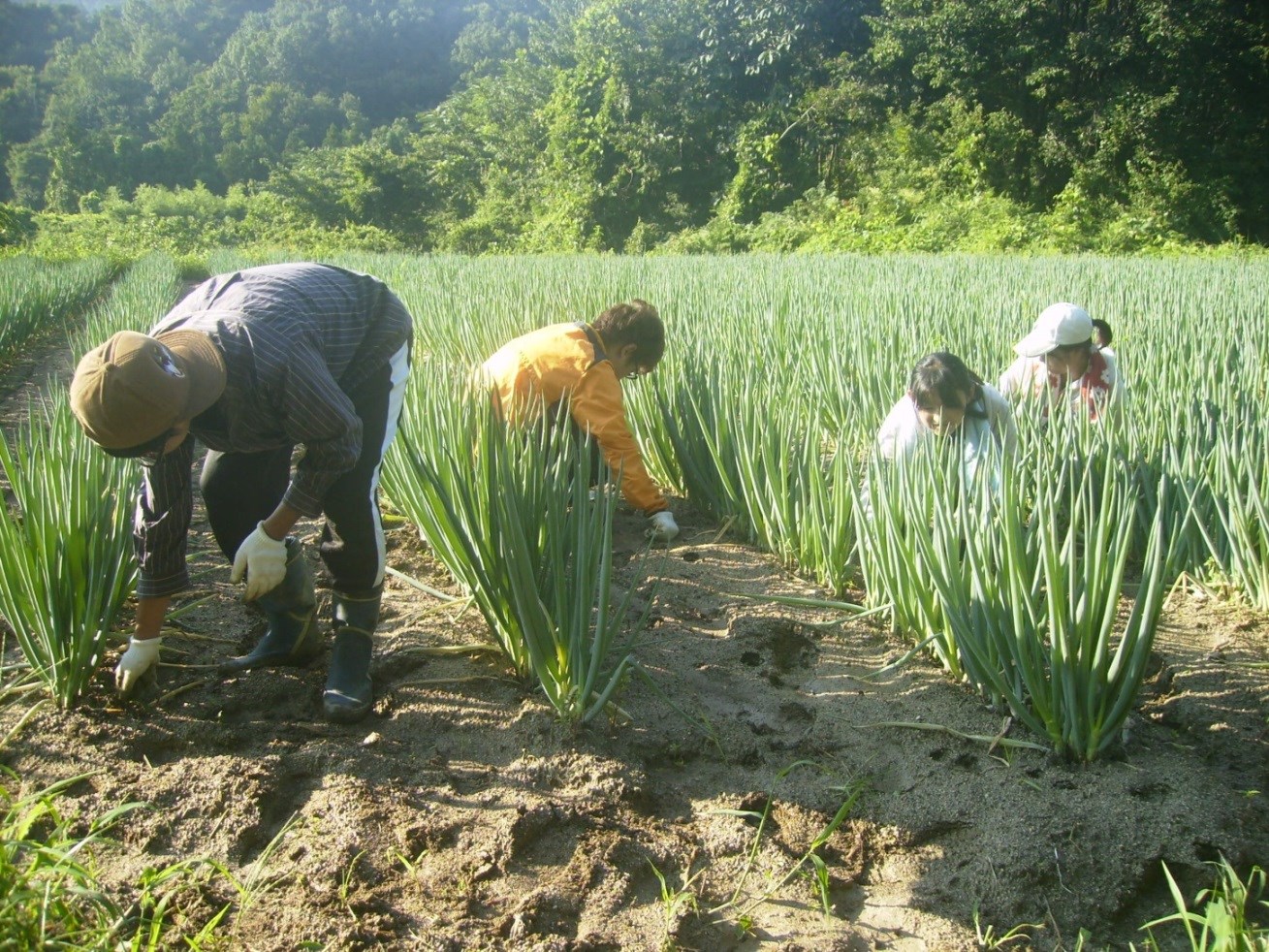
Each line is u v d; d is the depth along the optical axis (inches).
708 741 115.1
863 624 143.1
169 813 97.7
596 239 1314.0
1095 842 98.7
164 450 92.7
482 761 109.3
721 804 104.9
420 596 151.1
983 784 107.7
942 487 132.6
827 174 1289.4
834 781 108.6
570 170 1402.6
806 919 90.4
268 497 115.0
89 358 86.6
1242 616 148.0
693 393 189.6
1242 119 1204.5
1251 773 111.0
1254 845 99.2
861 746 114.9
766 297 409.1
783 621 142.5
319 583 151.6
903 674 130.3
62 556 113.0
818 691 127.6
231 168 3186.5
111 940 80.2
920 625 132.3
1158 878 96.7
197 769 104.0
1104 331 204.1
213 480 113.9
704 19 1381.6
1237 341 263.6
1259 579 149.6
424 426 150.9
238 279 104.3
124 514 120.7
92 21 5049.2
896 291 405.7
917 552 128.5
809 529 157.5
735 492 178.9
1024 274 527.8
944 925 90.4
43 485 115.0
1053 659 109.4
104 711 113.7
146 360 85.7
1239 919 80.5
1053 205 1180.5
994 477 139.0
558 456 125.0
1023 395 187.9
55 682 112.9
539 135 1600.6
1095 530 112.7
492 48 3474.4
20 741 107.7
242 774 102.9
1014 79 1252.5
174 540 108.0
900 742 115.6
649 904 91.0
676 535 177.8
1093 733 109.5
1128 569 167.5
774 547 169.2
